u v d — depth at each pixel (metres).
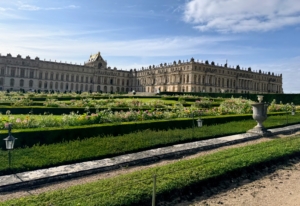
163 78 161.75
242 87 165.00
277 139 18.25
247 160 12.57
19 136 14.38
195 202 9.34
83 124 19.38
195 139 18.41
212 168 11.24
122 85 185.38
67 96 63.44
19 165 11.52
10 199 8.66
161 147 16.19
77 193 8.23
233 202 9.44
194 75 142.50
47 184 10.61
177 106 35.47
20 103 36.94
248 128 22.47
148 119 23.67
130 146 15.22
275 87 187.12
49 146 14.34
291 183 11.30
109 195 8.20
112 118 21.23
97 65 172.50
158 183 9.43
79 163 12.68
